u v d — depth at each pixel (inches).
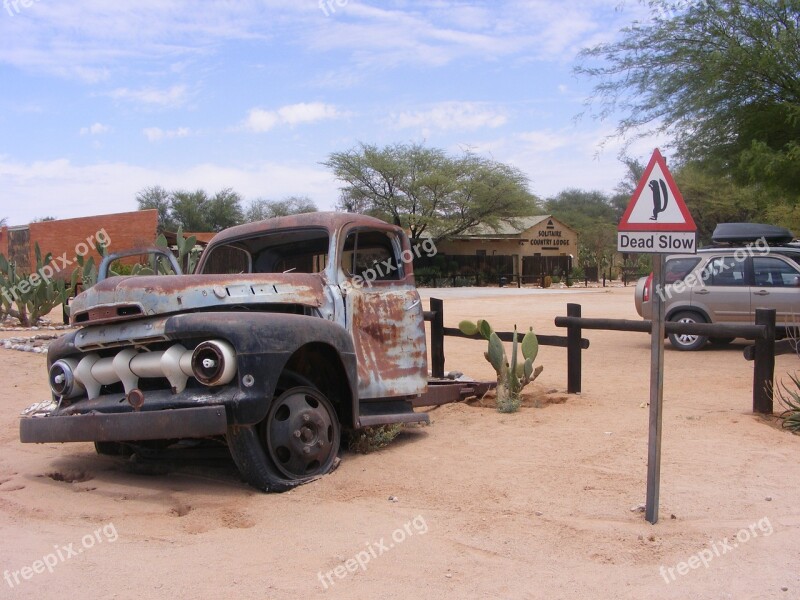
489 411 328.5
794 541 182.1
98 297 225.9
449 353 534.3
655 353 192.4
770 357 310.2
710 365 464.4
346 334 244.1
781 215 1045.8
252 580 160.7
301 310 248.2
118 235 1128.2
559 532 186.9
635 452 254.1
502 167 1978.3
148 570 165.3
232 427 210.5
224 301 225.6
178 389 213.2
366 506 205.8
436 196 1911.9
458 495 214.1
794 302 514.9
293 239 284.8
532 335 338.6
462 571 165.9
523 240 2076.8
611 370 447.5
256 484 216.1
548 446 264.5
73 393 237.0
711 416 306.2
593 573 165.2
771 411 311.6
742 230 560.7
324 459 233.6
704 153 596.1
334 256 261.3
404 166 1892.2
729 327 314.5
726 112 563.8
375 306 271.3
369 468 240.5
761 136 555.8
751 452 253.9
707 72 544.1
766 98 551.8
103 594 154.3
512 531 187.6
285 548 177.8
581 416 311.3
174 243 1143.0
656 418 192.1
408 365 280.2
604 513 199.0
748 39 546.0
